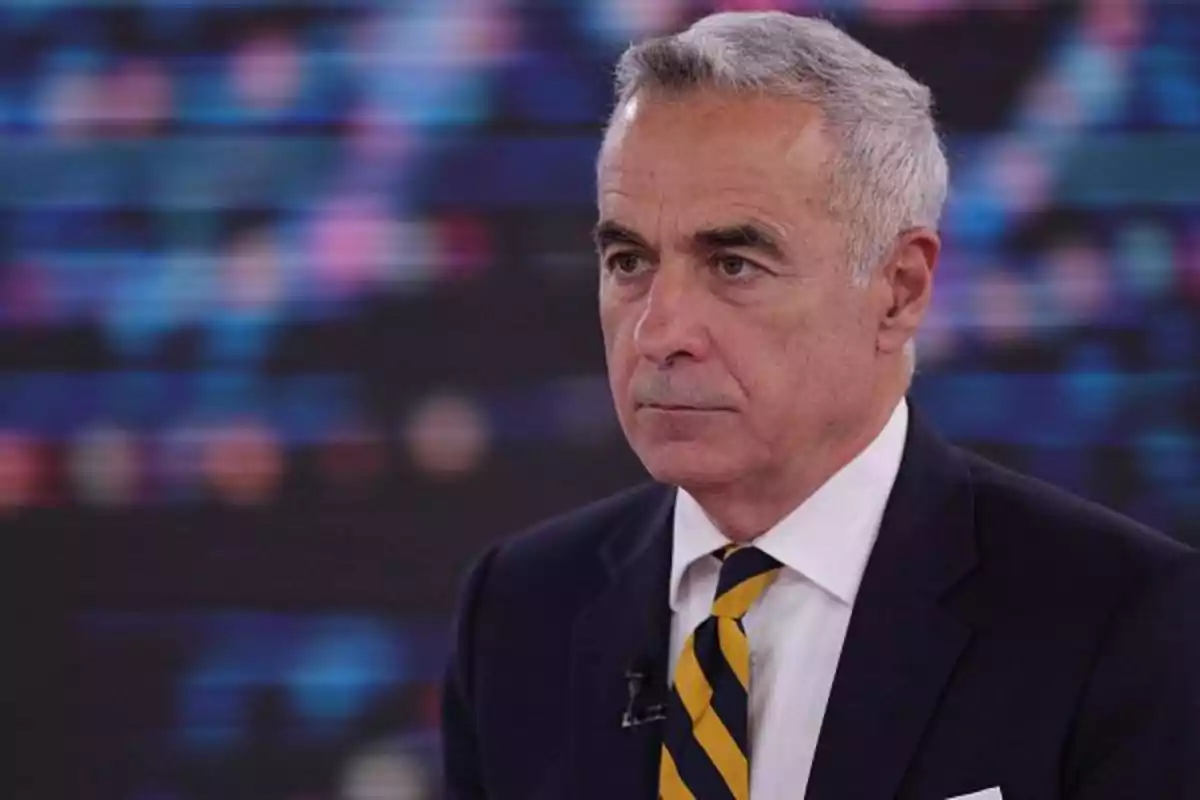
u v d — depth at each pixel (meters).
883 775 4.76
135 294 9.56
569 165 9.51
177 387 9.56
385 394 9.56
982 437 9.35
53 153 9.55
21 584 9.66
